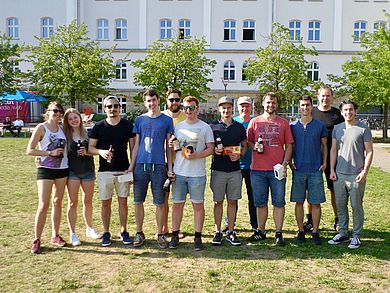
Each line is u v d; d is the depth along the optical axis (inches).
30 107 1562.5
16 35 1579.7
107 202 255.1
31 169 550.9
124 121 255.6
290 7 1523.1
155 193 250.5
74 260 229.1
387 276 211.8
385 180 492.7
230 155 253.3
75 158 254.7
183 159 249.4
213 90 1539.1
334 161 261.7
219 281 203.2
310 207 291.0
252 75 1133.1
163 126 249.8
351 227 300.8
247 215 335.6
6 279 202.7
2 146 824.3
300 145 259.8
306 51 1130.0
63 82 1076.5
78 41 1125.1
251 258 236.1
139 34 1556.3
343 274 214.2
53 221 253.6
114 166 252.1
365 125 253.4
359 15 1510.8
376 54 953.5
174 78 1149.7
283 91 1097.4
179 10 1544.0
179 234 279.1
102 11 1557.6
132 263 226.1
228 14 1537.9
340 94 1131.9
